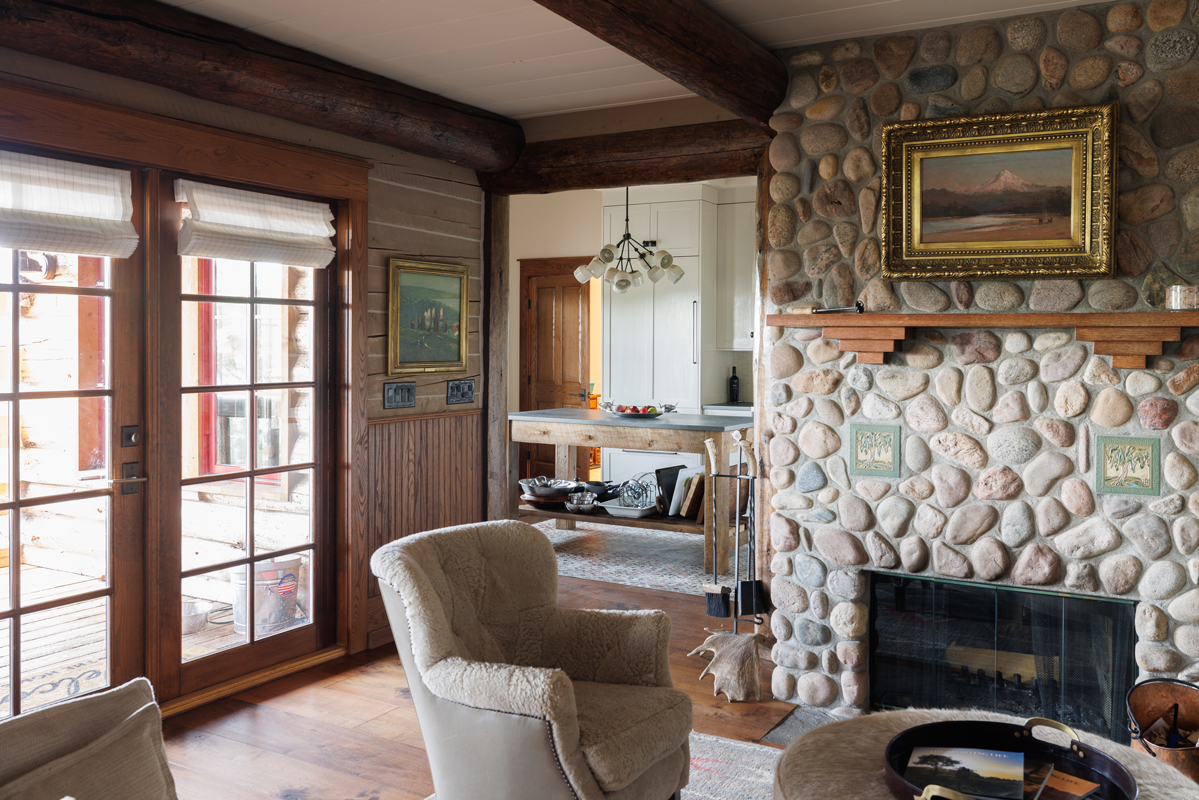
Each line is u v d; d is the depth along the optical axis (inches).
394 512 171.6
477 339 194.5
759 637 151.2
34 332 116.6
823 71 135.6
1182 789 71.2
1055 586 123.4
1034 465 123.6
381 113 154.5
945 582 132.2
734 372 316.8
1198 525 114.6
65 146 113.9
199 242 131.6
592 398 338.3
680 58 111.3
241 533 145.9
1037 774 73.7
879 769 75.4
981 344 126.3
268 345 148.9
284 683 148.3
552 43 136.8
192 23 123.1
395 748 124.2
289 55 136.9
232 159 135.4
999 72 123.3
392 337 167.8
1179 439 115.3
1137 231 116.6
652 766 93.8
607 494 241.3
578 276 277.0
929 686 135.0
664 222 298.4
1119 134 115.8
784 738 128.9
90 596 124.3
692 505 219.9
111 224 121.0
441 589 100.1
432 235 179.0
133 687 63.1
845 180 135.3
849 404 136.0
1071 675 125.0
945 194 126.1
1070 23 118.6
